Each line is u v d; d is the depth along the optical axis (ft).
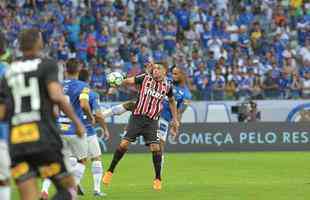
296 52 246.47
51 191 105.40
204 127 201.16
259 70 231.91
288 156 183.32
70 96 94.99
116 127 194.39
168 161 167.12
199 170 143.64
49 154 59.47
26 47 61.05
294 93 216.95
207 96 213.25
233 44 249.14
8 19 240.94
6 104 59.98
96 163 101.35
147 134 107.24
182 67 230.07
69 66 94.84
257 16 261.24
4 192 62.44
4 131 62.59
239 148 202.59
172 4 258.98
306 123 205.67
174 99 112.16
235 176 131.23
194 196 100.27
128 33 243.40
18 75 59.98
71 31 240.94
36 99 59.26
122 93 201.16
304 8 263.49
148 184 116.98
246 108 210.38
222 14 259.80
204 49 246.88
